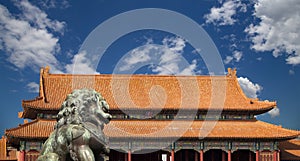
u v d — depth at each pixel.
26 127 58.84
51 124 61.22
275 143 62.56
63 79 71.25
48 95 66.56
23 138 56.88
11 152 72.31
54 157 13.52
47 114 62.66
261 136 61.03
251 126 65.00
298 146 70.25
